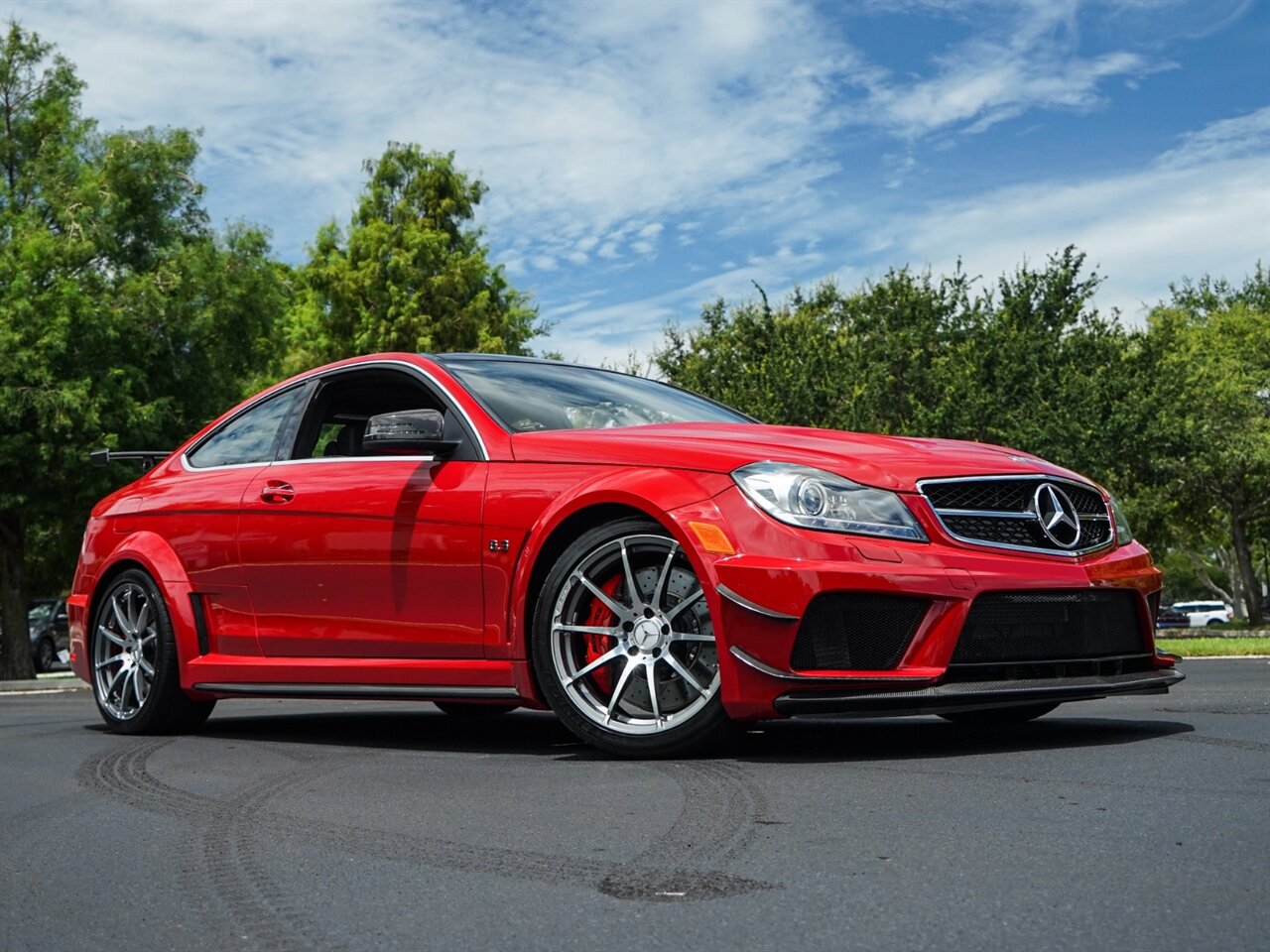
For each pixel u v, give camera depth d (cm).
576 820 297
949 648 378
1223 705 547
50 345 1994
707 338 3002
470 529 438
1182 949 188
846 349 2623
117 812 332
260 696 500
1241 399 3456
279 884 246
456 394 473
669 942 200
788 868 244
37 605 2920
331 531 480
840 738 440
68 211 2086
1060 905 212
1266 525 4403
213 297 2220
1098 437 2367
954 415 2377
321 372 533
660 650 396
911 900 218
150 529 555
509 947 201
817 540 375
